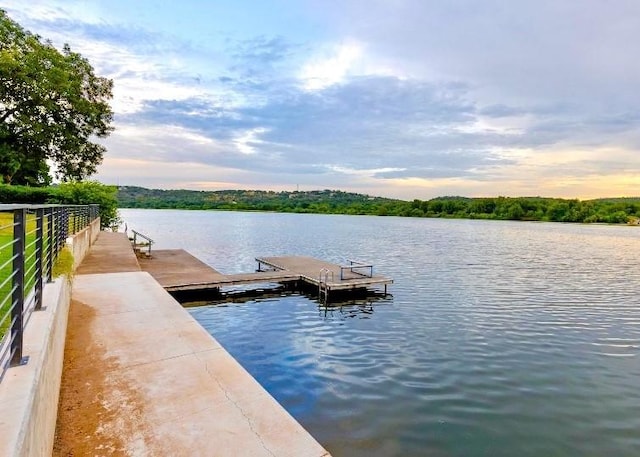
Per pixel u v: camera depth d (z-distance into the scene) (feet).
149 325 16.57
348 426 17.60
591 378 23.48
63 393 10.98
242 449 8.64
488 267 67.72
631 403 20.49
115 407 10.31
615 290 49.32
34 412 5.81
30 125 65.72
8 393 5.90
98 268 29.91
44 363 7.34
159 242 104.17
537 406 19.94
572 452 16.16
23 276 7.57
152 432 9.23
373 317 35.73
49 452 7.89
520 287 50.52
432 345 28.55
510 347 28.43
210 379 12.00
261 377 22.75
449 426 17.80
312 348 27.55
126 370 12.49
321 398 20.22
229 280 40.32
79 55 75.87
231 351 26.84
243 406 10.49
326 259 75.41
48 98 68.18
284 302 40.88
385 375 23.20
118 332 15.74
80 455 8.35
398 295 44.83
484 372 23.94
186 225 178.29
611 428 18.07
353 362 25.11
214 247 94.68
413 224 219.00
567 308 40.06
